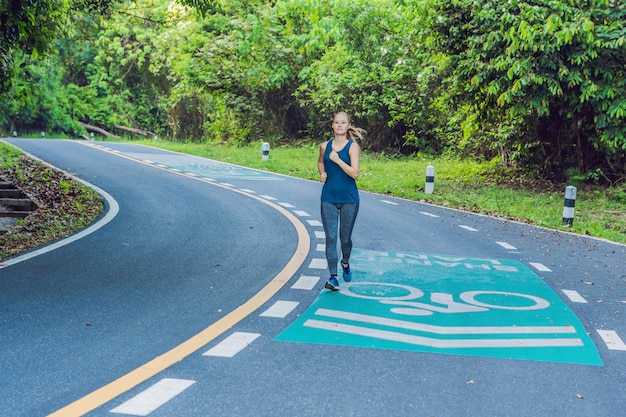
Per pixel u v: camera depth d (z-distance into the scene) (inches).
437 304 266.1
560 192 738.8
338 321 237.1
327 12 1221.7
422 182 783.7
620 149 742.5
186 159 1011.9
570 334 229.1
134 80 2020.2
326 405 161.6
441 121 1064.2
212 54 1322.6
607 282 319.3
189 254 354.0
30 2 381.1
